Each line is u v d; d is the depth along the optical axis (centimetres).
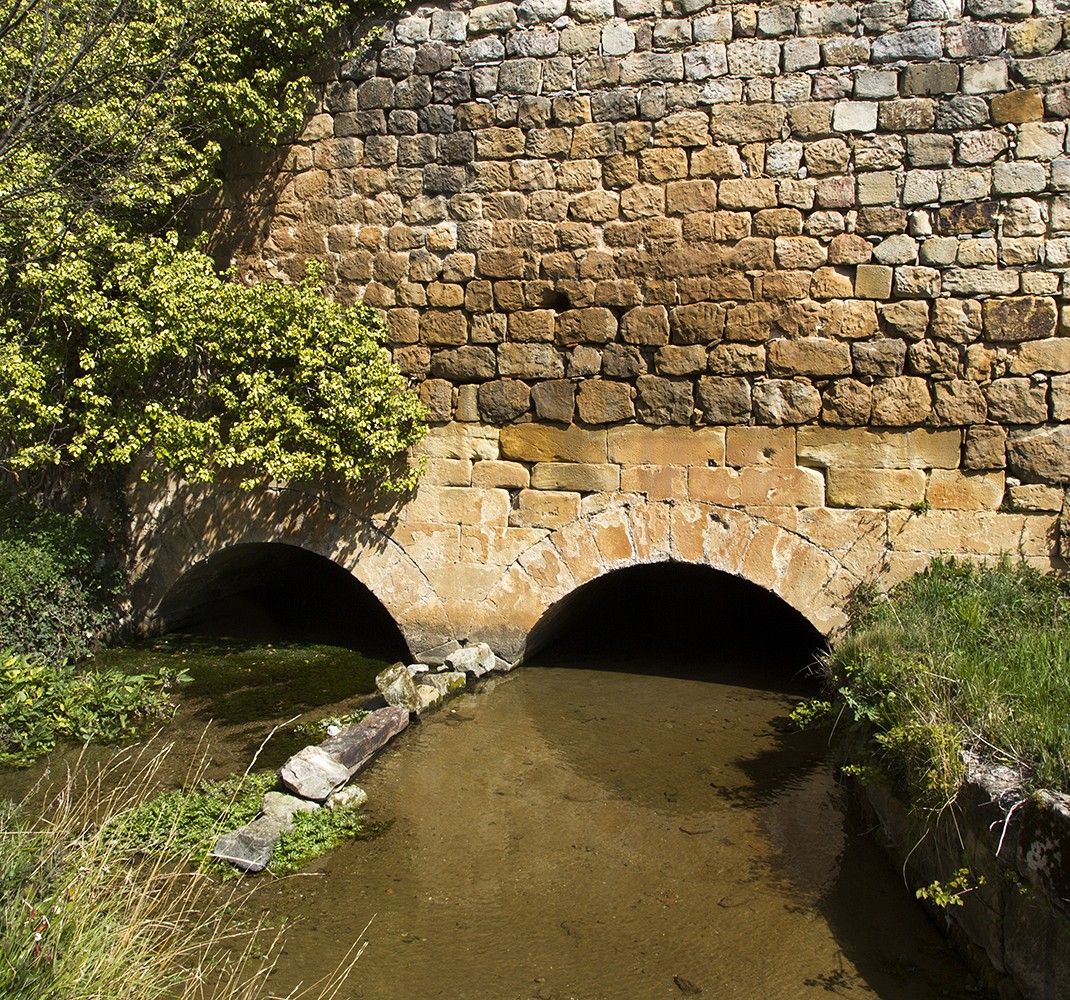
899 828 523
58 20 798
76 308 819
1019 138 700
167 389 873
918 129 717
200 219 903
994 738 461
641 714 761
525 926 494
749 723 742
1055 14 692
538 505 811
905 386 725
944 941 474
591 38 780
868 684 568
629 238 777
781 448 751
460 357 824
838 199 732
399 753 693
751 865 548
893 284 724
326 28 836
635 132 772
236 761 676
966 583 685
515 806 618
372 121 840
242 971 455
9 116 771
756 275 750
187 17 805
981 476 715
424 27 822
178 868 498
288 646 941
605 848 568
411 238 834
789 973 454
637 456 784
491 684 816
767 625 1021
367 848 570
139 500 932
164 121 823
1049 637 566
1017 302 703
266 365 845
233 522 897
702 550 771
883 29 721
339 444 819
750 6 745
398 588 850
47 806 598
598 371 789
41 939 363
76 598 872
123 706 746
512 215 805
